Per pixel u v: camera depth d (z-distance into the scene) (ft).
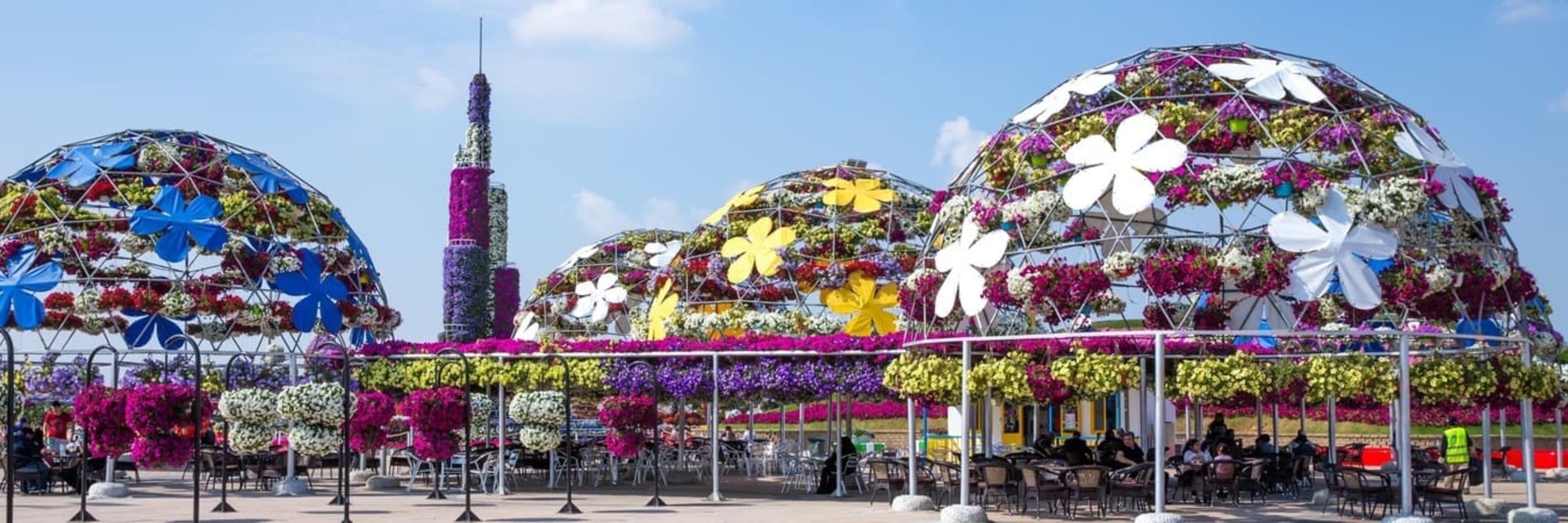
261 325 108.47
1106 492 78.23
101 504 87.76
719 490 95.86
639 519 78.33
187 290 106.32
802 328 112.57
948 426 130.93
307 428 81.71
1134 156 69.82
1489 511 79.92
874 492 86.74
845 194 118.21
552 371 93.86
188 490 99.91
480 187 263.49
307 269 110.93
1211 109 72.49
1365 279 67.26
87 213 108.58
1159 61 75.66
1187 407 119.96
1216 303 80.43
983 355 76.07
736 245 117.91
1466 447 107.04
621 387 92.12
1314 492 94.38
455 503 89.10
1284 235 67.36
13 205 108.58
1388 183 68.90
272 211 110.52
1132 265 69.05
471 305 257.75
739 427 179.83
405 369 100.68
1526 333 75.61
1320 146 70.69
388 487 102.22
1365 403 106.93
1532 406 83.41
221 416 94.27
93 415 75.05
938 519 77.15
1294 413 154.61
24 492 94.27
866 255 114.93
